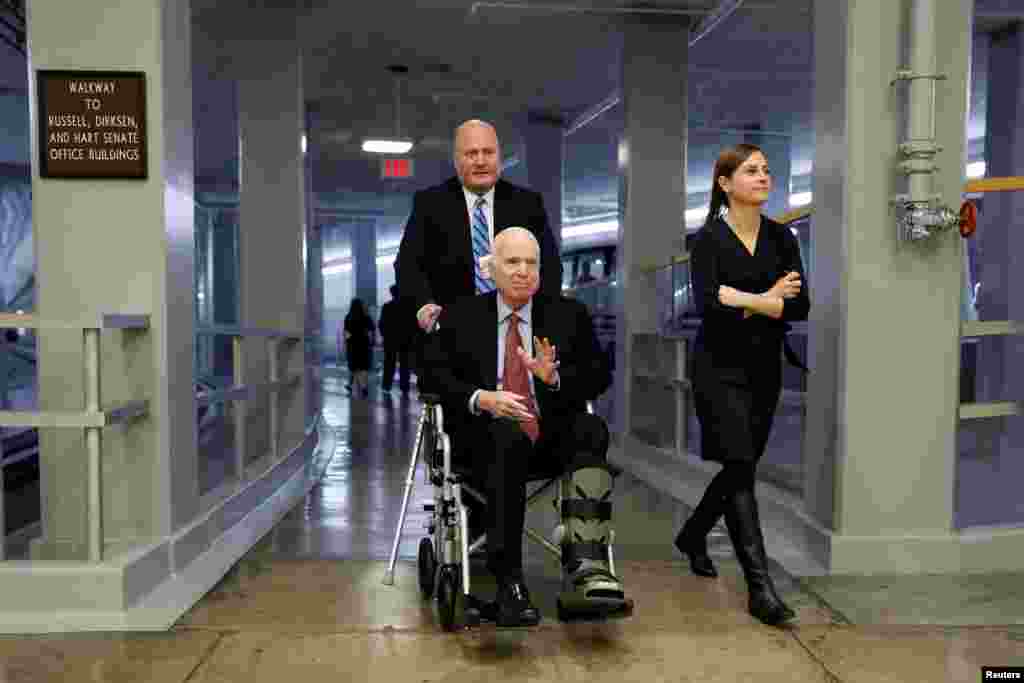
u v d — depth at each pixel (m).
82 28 3.43
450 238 3.59
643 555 4.07
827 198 3.87
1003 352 8.48
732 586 3.54
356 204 23.00
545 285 3.59
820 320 3.94
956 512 3.78
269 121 7.52
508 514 2.78
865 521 3.72
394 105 12.25
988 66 9.16
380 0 7.81
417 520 4.91
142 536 3.52
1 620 3.04
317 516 5.03
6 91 10.93
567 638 2.96
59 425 3.07
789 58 9.70
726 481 3.28
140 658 2.77
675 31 7.83
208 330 4.43
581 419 3.00
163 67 3.49
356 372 13.82
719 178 3.32
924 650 2.84
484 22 8.48
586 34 8.85
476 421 3.02
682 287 7.24
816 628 3.04
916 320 3.71
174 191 3.61
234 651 2.84
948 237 3.71
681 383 6.03
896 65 3.66
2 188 13.58
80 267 3.48
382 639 2.95
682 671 2.67
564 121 13.07
